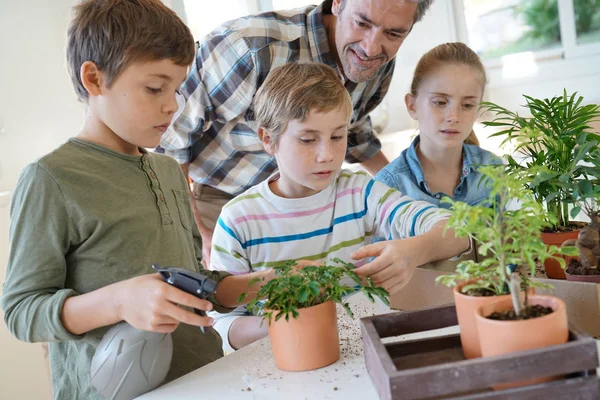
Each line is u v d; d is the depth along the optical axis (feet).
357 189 5.11
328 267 3.41
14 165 7.58
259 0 10.62
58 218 3.61
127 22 3.64
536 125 4.51
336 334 3.36
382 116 11.97
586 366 2.45
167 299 3.07
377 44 5.35
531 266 2.63
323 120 4.42
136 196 3.96
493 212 2.72
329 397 2.96
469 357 2.88
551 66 11.35
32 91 7.73
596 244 3.76
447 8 11.57
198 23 9.88
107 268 3.77
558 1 11.05
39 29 7.79
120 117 3.77
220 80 5.88
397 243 3.97
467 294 2.87
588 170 4.17
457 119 5.70
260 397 3.06
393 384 2.46
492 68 11.75
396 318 3.15
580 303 3.44
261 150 6.35
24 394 6.91
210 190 6.86
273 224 4.94
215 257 4.94
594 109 4.49
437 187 6.03
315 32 5.94
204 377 3.38
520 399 2.48
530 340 2.49
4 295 3.53
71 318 3.31
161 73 3.73
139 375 3.22
